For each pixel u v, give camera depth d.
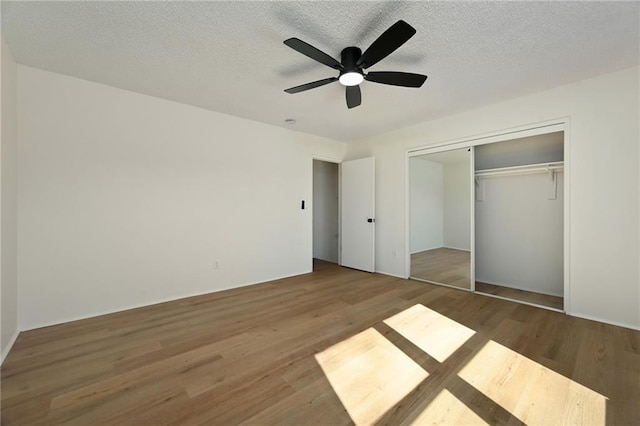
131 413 1.50
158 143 3.17
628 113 2.50
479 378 1.79
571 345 2.20
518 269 3.78
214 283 3.63
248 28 1.91
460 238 4.15
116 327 2.56
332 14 1.75
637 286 2.49
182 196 3.35
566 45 2.12
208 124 3.54
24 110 2.46
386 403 1.58
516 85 2.82
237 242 3.84
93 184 2.79
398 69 2.49
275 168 4.25
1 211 1.98
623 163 2.54
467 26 1.88
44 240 2.56
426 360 2.01
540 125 2.98
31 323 2.50
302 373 1.86
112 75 2.63
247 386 1.73
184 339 2.34
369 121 3.99
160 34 1.98
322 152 4.91
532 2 1.66
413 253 4.41
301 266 4.61
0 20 1.81
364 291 3.66
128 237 3.00
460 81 2.72
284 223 4.38
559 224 3.44
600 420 1.44
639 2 1.66
